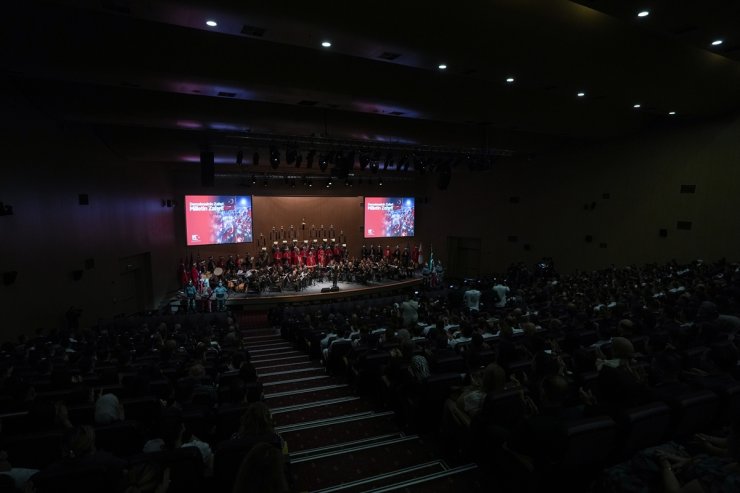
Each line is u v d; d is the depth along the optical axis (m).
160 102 13.59
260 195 28.53
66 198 14.46
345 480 4.91
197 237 26.20
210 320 16.06
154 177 22.67
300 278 24.28
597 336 7.89
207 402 5.61
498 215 27.69
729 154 16.98
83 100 12.95
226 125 15.38
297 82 11.05
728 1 7.21
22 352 9.85
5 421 4.68
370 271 26.75
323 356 10.23
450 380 5.77
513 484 4.10
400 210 32.16
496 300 15.62
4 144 11.58
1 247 11.39
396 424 6.50
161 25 8.88
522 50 9.32
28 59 9.03
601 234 21.89
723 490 2.48
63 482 3.29
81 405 5.24
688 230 18.39
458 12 7.89
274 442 3.78
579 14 8.48
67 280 14.41
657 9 7.43
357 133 17.33
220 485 3.72
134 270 20.61
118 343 10.40
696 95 13.73
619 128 19.20
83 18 8.37
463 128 19.11
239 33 8.05
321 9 7.36
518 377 5.96
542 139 21.97
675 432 3.84
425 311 12.80
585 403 4.37
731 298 9.74
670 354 5.01
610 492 3.19
